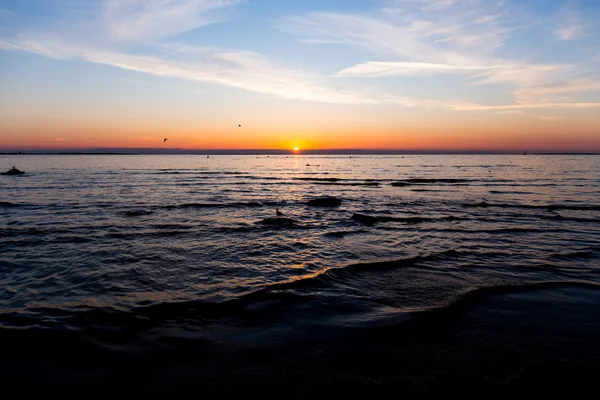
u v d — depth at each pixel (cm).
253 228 1652
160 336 625
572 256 1186
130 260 1106
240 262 1105
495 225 1753
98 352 570
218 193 3256
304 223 1794
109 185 3831
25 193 2938
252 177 5719
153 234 1495
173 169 8150
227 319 700
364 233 1561
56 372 518
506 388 488
